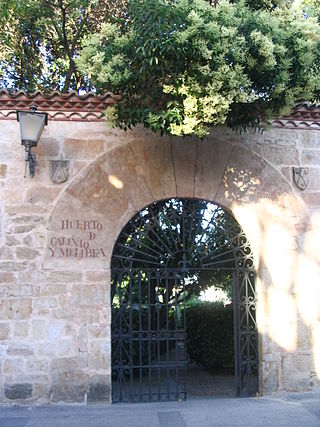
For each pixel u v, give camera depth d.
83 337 6.88
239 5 6.64
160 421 6.09
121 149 7.30
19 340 6.77
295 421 6.01
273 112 6.72
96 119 7.28
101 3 11.47
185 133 6.28
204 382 9.36
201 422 6.04
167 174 7.36
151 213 7.46
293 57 6.43
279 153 7.70
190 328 10.66
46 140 7.18
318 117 7.73
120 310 7.26
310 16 7.33
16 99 7.02
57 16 11.86
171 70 6.17
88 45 6.61
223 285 10.69
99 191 7.18
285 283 7.46
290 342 7.38
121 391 7.12
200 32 5.95
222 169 7.50
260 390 7.29
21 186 7.05
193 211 7.54
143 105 6.50
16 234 6.95
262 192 7.57
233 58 6.07
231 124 6.90
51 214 7.04
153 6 6.10
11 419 6.10
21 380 6.71
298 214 7.62
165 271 7.34
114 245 7.18
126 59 6.31
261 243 7.48
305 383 7.35
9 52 11.85
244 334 7.48
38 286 6.88
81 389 6.80
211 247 7.59
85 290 6.97
